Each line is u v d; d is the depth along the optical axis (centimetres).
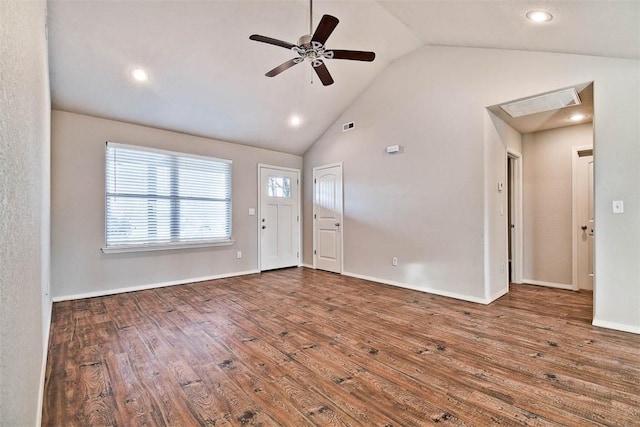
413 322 301
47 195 290
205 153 500
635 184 264
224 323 300
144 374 206
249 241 553
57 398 179
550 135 442
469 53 371
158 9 302
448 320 306
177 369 213
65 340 260
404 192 441
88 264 394
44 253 240
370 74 471
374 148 484
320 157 587
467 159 372
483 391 186
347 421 161
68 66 328
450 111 388
